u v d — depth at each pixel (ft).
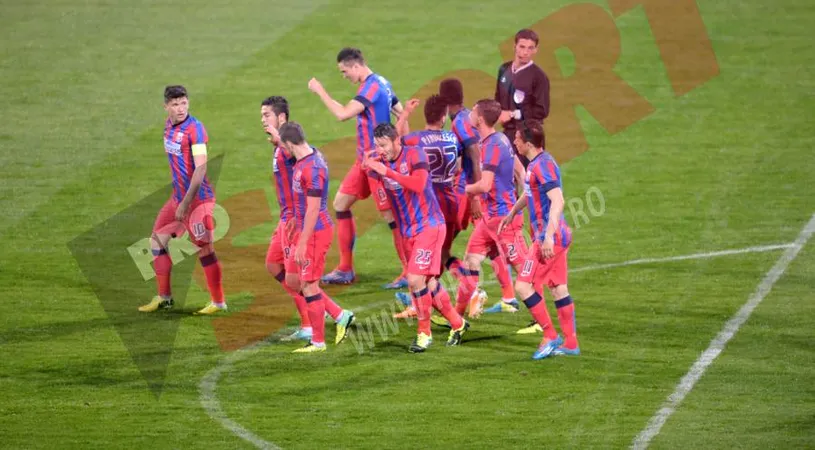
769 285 140.36
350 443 95.09
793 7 327.67
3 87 256.93
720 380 109.40
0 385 109.19
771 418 99.50
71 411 102.63
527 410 102.42
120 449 94.07
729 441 94.48
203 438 96.43
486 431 97.45
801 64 272.31
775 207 175.83
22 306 135.64
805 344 119.34
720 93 251.39
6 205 182.39
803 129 222.48
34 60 278.26
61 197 187.21
